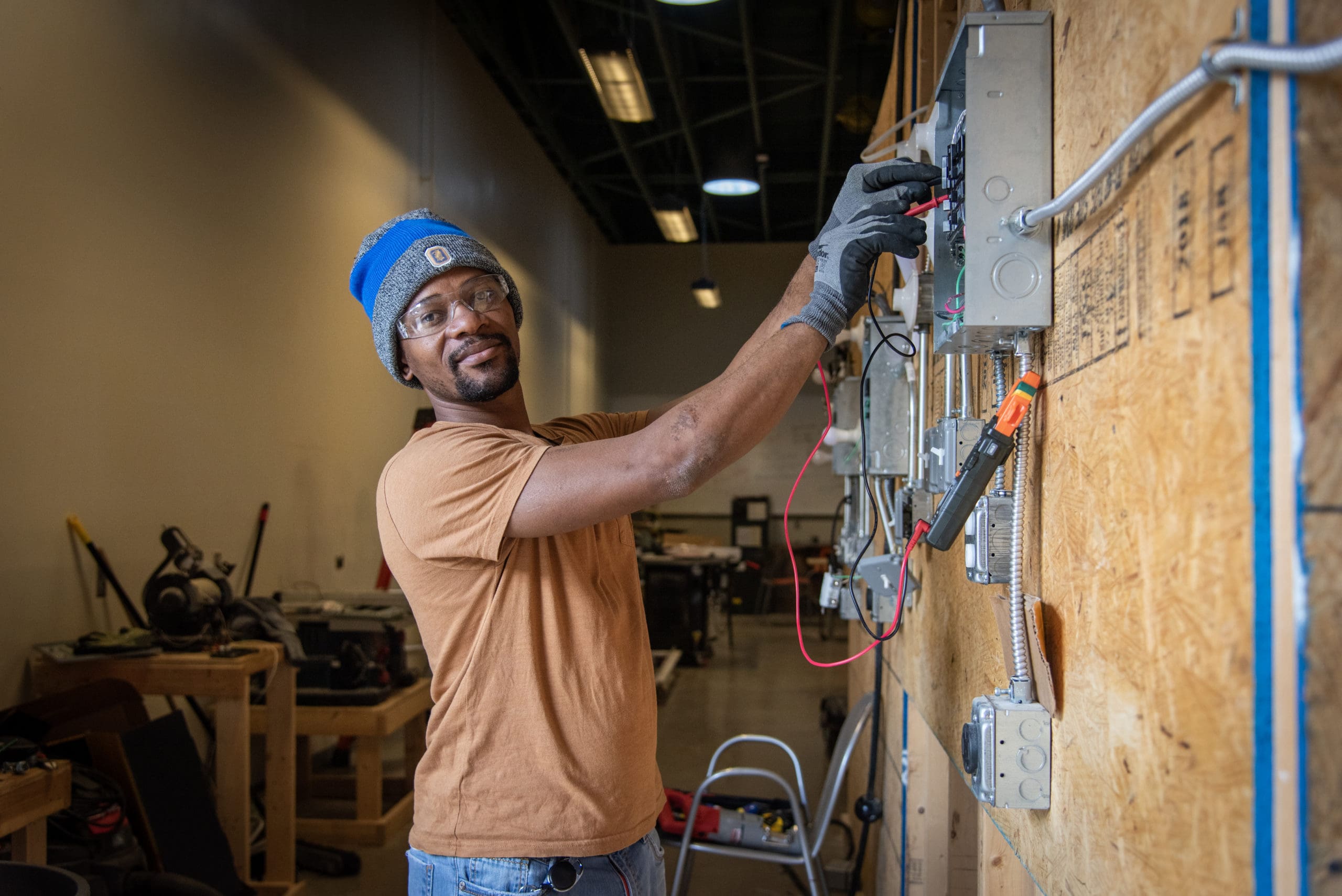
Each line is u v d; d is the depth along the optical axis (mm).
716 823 2637
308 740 4102
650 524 9688
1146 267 852
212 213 3787
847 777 3805
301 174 4512
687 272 11688
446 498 1186
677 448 1086
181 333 3586
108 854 2322
